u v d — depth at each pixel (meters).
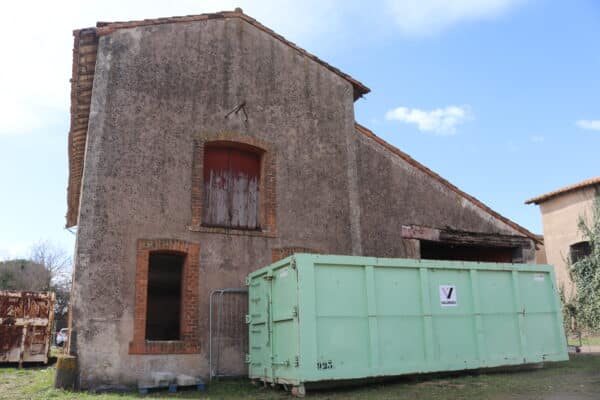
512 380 9.23
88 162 10.09
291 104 12.70
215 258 10.85
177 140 11.02
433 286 9.77
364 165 13.60
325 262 8.61
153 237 10.30
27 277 44.50
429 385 8.86
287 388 8.64
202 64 11.73
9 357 15.49
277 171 12.09
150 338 15.09
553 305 11.23
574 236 23.42
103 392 9.08
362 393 8.17
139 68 11.00
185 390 9.27
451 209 14.62
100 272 9.68
